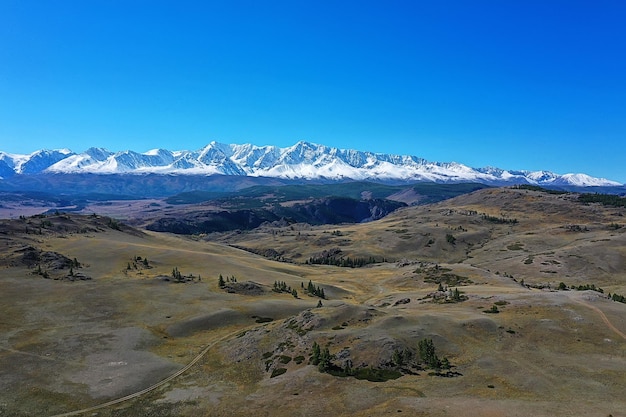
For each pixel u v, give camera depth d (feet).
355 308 357.20
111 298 475.72
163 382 289.33
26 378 290.15
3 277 509.76
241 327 410.52
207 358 327.88
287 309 460.96
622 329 300.40
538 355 270.46
